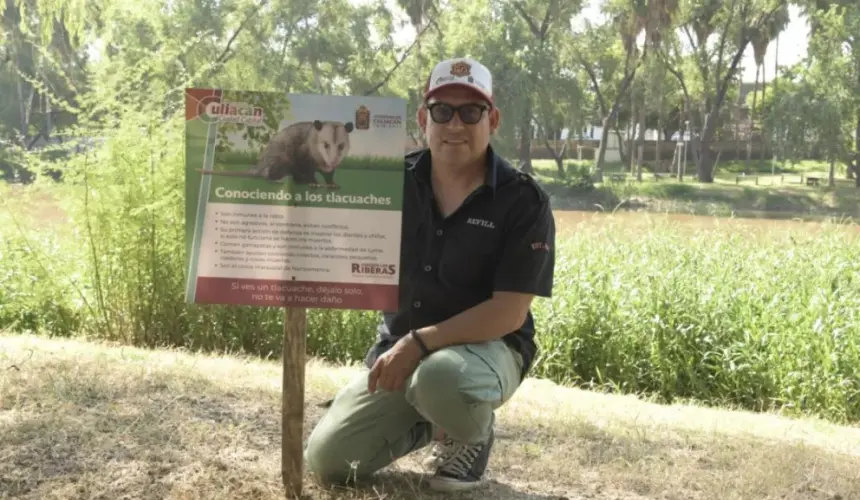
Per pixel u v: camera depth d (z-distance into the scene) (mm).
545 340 7609
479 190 3104
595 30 42781
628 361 7527
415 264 3201
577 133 44344
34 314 8227
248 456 3473
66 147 8086
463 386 2902
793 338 7086
